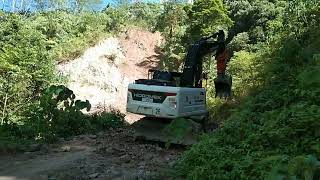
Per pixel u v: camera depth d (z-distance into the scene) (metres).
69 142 9.99
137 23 34.06
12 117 15.00
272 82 10.73
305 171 3.45
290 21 15.16
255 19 24.25
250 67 16.20
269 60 14.54
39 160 7.94
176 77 10.55
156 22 34.28
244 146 6.46
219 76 10.44
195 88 9.71
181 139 8.98
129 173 6.87
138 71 28.38
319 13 13.98
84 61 26.30
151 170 7.05
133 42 31.06
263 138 6.47
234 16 25.75
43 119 10.98
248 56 17.11
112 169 7.12
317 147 5.13
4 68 17.42
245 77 15.99
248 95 13.37
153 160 7.89
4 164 7.59
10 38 20.47
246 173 5.52
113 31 31.55
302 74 6.90
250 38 22.45
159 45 31.94
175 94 9.00
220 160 6.16
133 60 29.53
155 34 33.03
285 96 8.17
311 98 6.71
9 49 18.78
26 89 17.38
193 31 23.83
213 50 10.71
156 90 9.23
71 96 11.73
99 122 13.02
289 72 10.33
